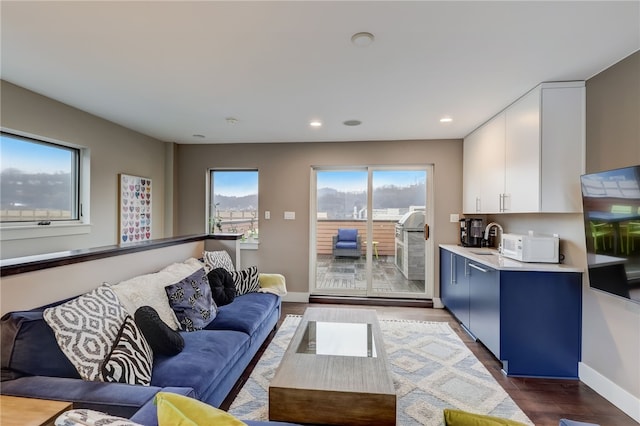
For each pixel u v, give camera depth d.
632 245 1.79
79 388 1.31
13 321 1.43
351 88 2.60
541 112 2.46
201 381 1.65
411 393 2.24
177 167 4.79
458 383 2.38
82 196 3.32
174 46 1.96
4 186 2.66
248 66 2.23
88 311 1.58
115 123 3.66
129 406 1.22
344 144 4.54
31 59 2.13
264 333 2.92
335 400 1.46
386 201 4.64
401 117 3.37
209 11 1.60
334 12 1.62
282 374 1.62
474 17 1.65
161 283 2.36
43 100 2.80
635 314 1.98
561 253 2.67
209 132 4.09
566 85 2.43
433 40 1.88
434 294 4.35
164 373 1.66
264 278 3.55
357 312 2.70
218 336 2.17
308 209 4.60
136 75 2.38
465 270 3.36
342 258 4.73
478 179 3.74
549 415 2.01
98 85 2.56
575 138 2.42
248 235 4.84
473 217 4.31
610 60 2.09
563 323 2.47
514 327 2.51
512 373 2.50
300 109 3.13
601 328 2.24
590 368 2.34
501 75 2.33
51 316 1.46
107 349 1.53
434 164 4.38
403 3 1.54
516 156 2.82
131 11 1.60
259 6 1.56
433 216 4.40
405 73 2.32
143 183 4.15
